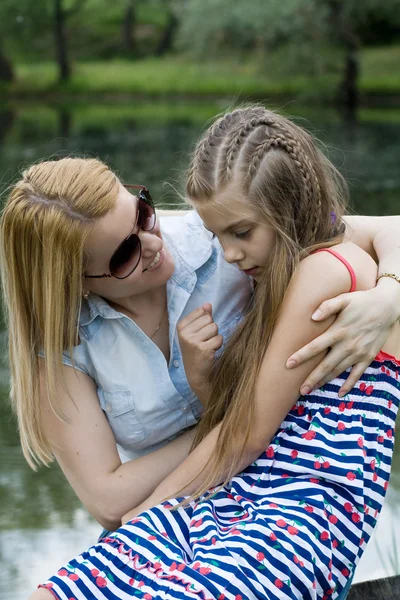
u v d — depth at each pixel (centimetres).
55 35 2959
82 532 418
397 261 222
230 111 240
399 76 2642
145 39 3234
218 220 219
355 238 239
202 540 201
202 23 2672
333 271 213
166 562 198
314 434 209
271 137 217
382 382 213
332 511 204
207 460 215
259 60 2667
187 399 237
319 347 207
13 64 3011
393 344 218
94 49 3191
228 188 215
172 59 3059
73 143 1547
